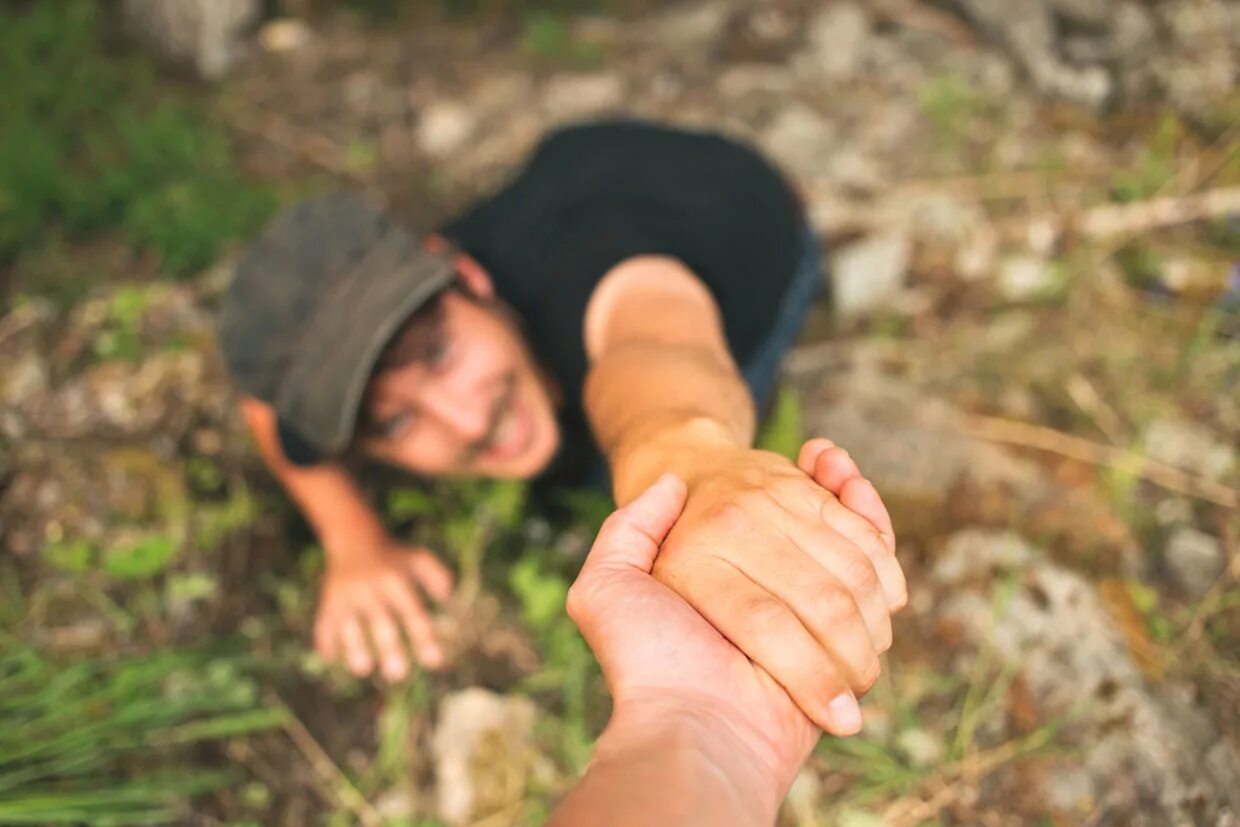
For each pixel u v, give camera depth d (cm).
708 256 89
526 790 93
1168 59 153
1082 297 127
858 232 139
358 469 119
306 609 110
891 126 155
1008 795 84
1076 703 86
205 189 156
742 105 165
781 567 43
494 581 111
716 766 39
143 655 102
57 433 121
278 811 95
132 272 144
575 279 85
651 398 61
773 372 110
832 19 173
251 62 191
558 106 172
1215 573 97
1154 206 134
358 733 100
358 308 91
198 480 119
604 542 46
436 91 180
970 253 134
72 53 185
